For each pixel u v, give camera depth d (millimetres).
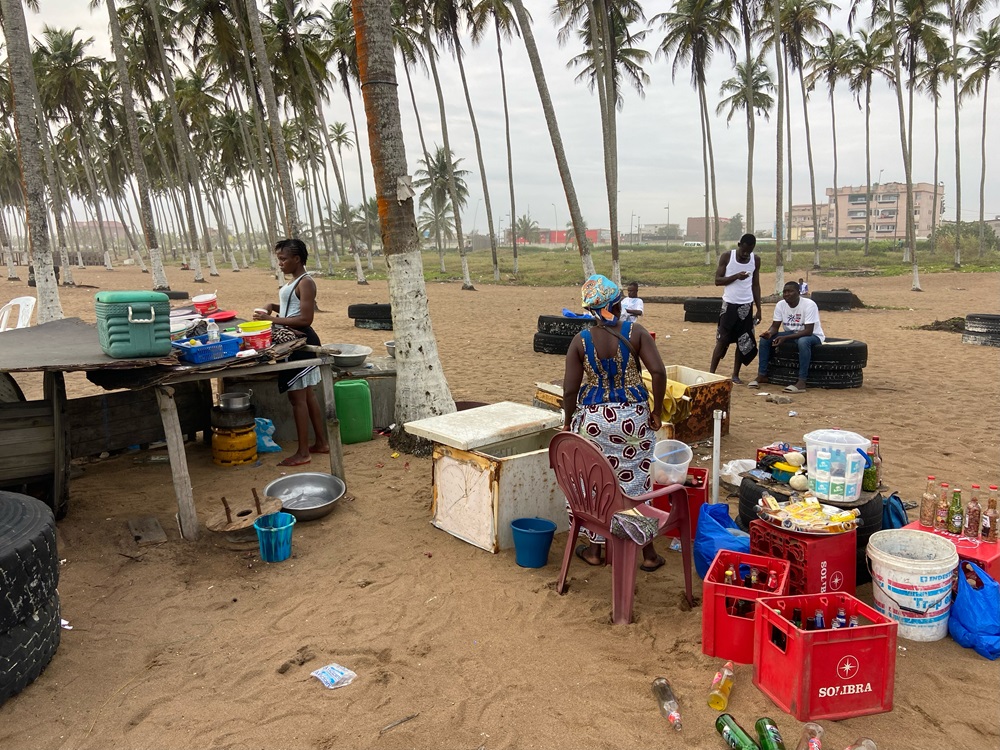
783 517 3662
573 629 3758
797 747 2717
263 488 5957
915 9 36312
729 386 7273
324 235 63719
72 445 6168
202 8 28984
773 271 43094
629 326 4020
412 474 6348
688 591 3975
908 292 28781
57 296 14523
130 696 3227
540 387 7086
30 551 3221
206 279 39781
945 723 2916
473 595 4164
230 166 60750
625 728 2938
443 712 3072
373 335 15734
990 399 9047
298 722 3018
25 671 3223
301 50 31141
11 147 57438
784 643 3244
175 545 4848
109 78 46094
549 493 4984
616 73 35625
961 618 3496
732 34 37250
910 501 5363
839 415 8227
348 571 4520
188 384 7082
